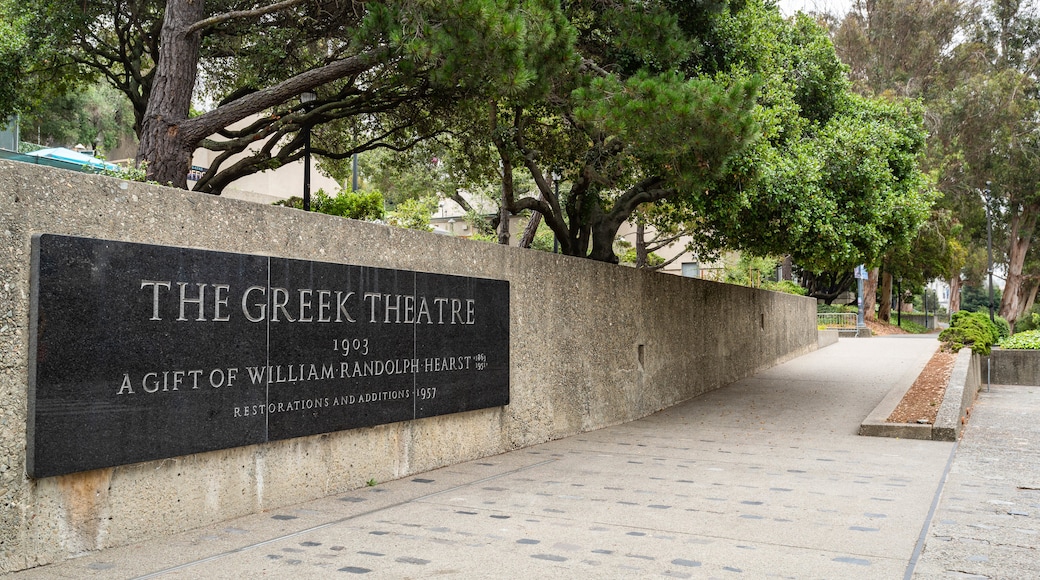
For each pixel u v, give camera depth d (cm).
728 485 736
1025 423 1246
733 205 1204
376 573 463
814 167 1287
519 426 941
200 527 557
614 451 929
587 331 1109
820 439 1038
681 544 533
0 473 438
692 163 1023
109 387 488
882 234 1486
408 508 630
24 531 450
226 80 1605
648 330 1318
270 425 601
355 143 1823
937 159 4116
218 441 558
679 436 1059
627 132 942
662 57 1048
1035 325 5122
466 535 550
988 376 1870
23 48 1217
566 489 712
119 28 1411
